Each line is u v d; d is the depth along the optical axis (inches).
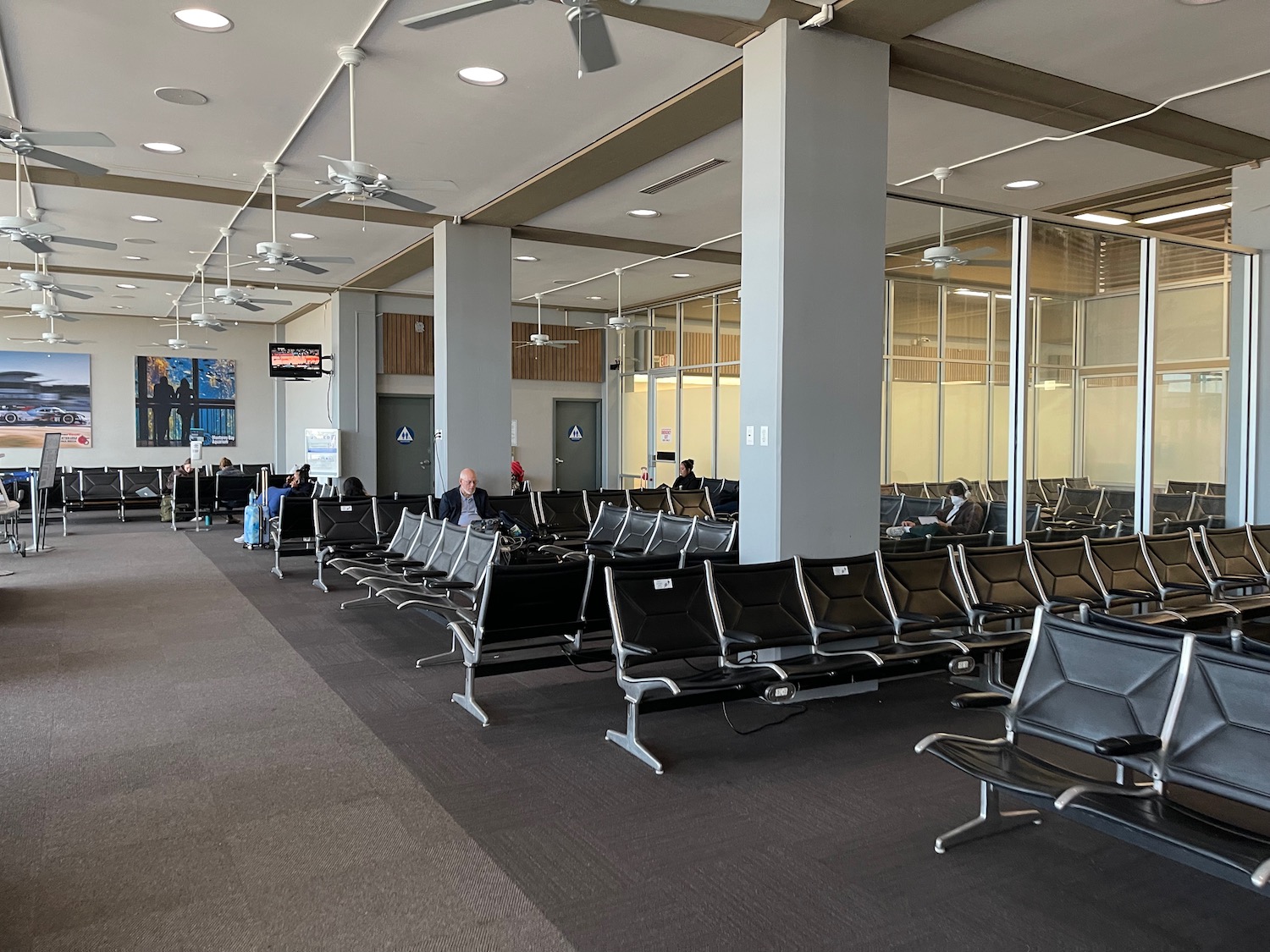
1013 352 237.9
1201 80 205.2
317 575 339.0
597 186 296.8
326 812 126.3
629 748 152.5
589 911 100.2
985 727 168.7
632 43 189.5
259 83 212.4
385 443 567.5
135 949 91.6
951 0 167.5
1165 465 264.1
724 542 251.9
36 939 93.1
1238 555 233.0
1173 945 95.0
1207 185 287.1
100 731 159.9
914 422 307.7
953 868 111.8
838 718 174.1
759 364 187.5
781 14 175.5
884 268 193.3
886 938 95.3
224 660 211.6
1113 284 253.6
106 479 554.9
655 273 464.8
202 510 512.1
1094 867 112.7
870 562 181.8
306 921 97.4
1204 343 268.1
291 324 655.8
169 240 389.4
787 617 167.8
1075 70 200.5
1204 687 105.6
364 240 390.6
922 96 213.6
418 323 567.8
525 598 168.4
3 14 176.9
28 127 242.2
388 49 193.8
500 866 110.8
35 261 431.2
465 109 229.5
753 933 96.0
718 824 123.9
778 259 181.0
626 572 156.2
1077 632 120.7
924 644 169.2
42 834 118.3
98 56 197.0
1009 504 239.6
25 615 261.1
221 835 118.6
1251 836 91.7
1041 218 237.0
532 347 609.0
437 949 92.1
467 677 177.8
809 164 182.1
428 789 135.4
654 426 580.7
